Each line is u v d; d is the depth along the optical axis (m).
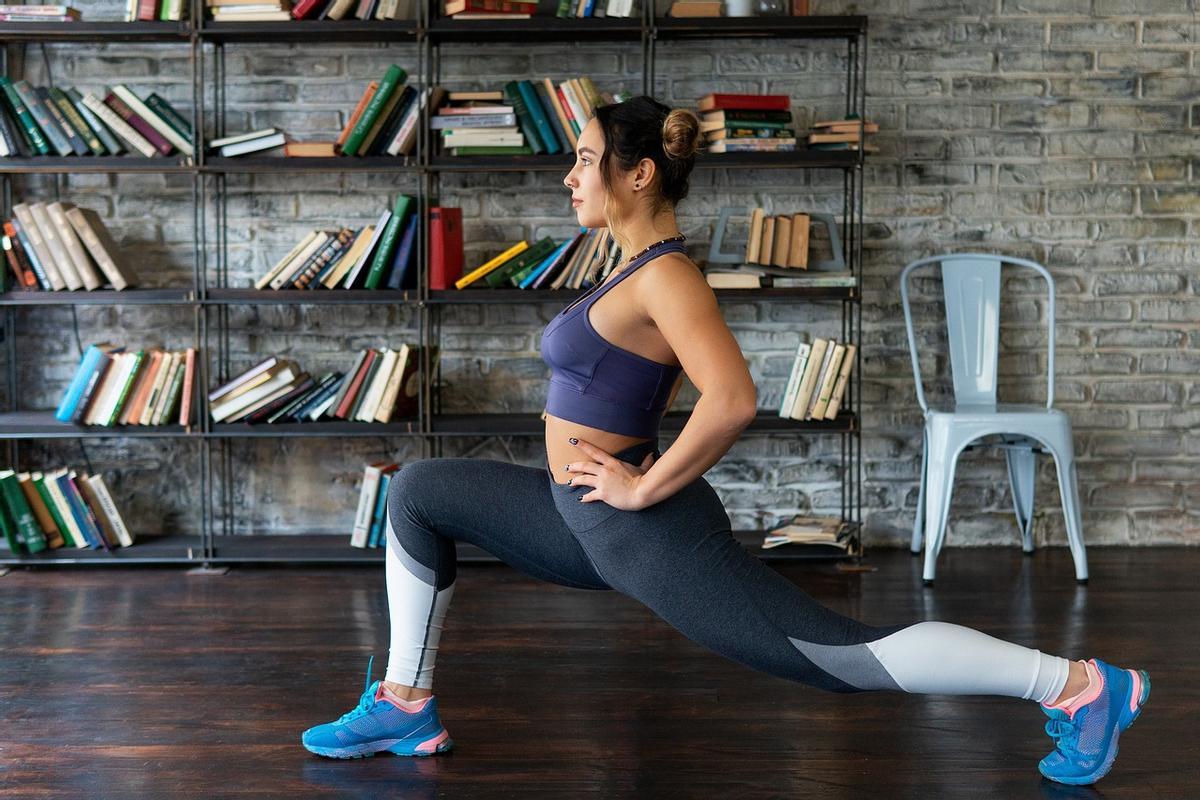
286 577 3.74
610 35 3.84
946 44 4.04
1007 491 4.16
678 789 2.09
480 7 3.65
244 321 4.09
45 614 3.27
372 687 2.25
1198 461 4.16
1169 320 4.12
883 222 4.09
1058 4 4.04
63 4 3.95
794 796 2.06
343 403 3.76
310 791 2.07
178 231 4.04
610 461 1.85
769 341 4.13
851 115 3.90
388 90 3.69
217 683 2.68
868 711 2.49
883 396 4.14
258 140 3.71
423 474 2.09
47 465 4.11
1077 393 4.15
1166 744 2.30
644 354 1.84
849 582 3.66
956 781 2.12
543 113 3.72
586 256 3.75
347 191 4.05
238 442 4.13
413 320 4.10
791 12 3.84
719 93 3.97
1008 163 4.08
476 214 4.05
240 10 3.68
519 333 4.11
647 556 1.83
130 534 3.86
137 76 3.99
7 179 3.98
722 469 4.17
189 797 2.04
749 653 1.83
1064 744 2.06
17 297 3.69
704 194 4.07
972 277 4.02
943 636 1.86
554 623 3.18
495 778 2.14
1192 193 4.10
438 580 2.17
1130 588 3.57
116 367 3.72
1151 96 4.07
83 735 2.34
